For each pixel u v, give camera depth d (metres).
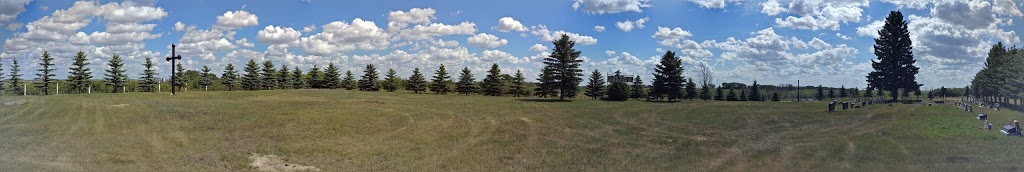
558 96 64.00
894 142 17.98
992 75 46.47
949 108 37.62
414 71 75.44
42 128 19.08
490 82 70.50
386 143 18.58
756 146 18.02
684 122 26.41
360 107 32.38
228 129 20.45
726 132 22.25
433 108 33.66
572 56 57.53
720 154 16.53
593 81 65.50
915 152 15.83
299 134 19.86
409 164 15.07
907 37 61.75
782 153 16.42
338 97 42.75
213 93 42.28
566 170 14.40
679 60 57.25
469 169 14.51
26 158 13.75
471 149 17.73
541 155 16.62
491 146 18.39
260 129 20.75
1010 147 16.16
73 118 21.89
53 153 14.52
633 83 67.75
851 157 15.34
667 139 20.05
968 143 17.31
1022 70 37.50
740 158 15.75
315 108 30.39
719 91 75.75
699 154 16.58
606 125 24.91
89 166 13.05
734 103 45.56
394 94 53.78
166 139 17.72
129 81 60.28
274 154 15.91
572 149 17.73
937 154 15.41
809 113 32.44
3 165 12.80
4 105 26.62
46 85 53.31
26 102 28.30
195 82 72.19
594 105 39.91
